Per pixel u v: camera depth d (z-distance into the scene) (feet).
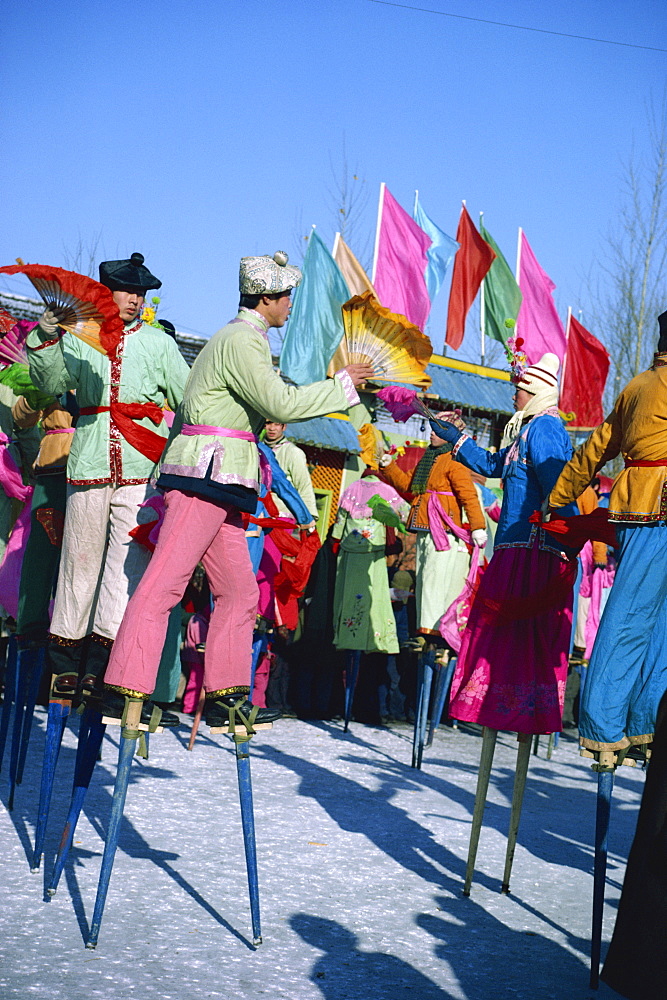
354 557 26.16
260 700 25.46
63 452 13.51
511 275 48.06
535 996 10.34
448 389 41.88
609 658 11.64
